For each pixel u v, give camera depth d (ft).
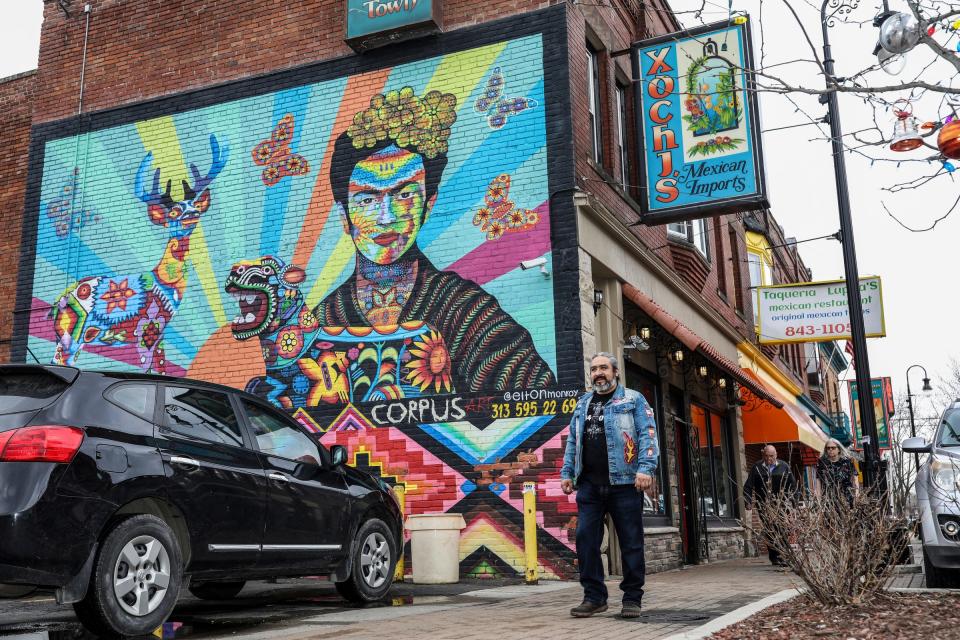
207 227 43.83
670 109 40.47
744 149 38.81
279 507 22.22
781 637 16.67
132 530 18.26
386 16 40.75
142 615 18.17
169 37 47.29
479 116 39.81
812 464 79.61
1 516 16.47
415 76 41.32
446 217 39.42
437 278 38.99
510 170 38.73
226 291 42.73
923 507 26.84
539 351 36.68
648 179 40.45
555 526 35.04
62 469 17.30
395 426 38.29
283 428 24.09
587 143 40.09
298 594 28.94
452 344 38.14
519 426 36.37
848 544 20.83
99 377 19.21
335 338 40.14
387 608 24.72
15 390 18.57
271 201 42.83
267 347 41.27
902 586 28.07
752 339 71.87
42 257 47.11
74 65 49.32
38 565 16.69
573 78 39.09
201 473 20.15
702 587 30.53
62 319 45.83
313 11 44.19
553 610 23.45
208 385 22.18
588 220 38.65
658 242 49.47
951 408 30.89
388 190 40.70
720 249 65.92
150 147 46.14
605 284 41.75
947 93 18.28
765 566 44.34
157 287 44.19
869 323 54.13
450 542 33.06
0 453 16.94
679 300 52.16
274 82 44.11
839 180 41.78
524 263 37.01
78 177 47.44
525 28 39.78
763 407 66.95
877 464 37.81
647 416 22.33
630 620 20.90
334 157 42.06
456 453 37.09
